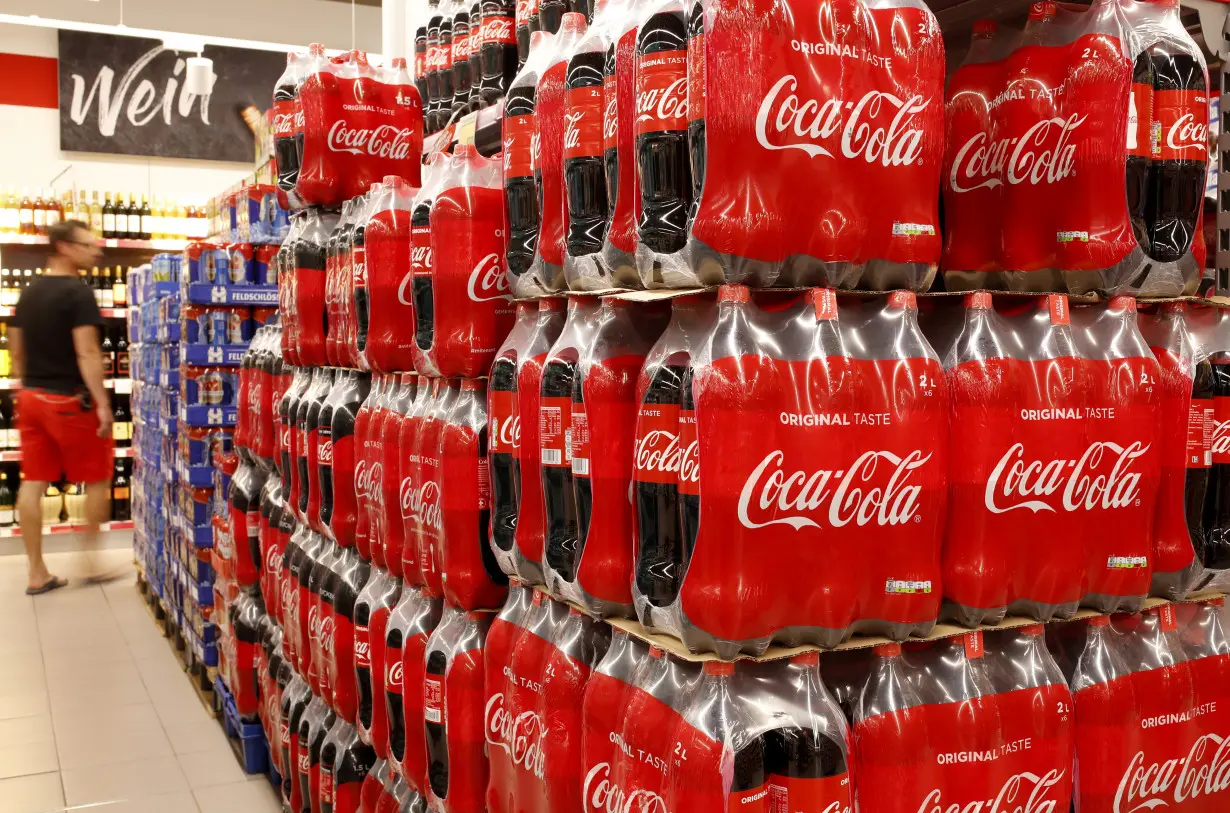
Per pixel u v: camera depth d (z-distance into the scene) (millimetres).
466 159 2150
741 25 1368
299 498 3066
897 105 1462
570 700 1736
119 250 7957
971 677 1530
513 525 1954
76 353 6078
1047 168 1638
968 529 1528
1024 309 1613
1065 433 1547
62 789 3527
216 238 5121
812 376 1386
